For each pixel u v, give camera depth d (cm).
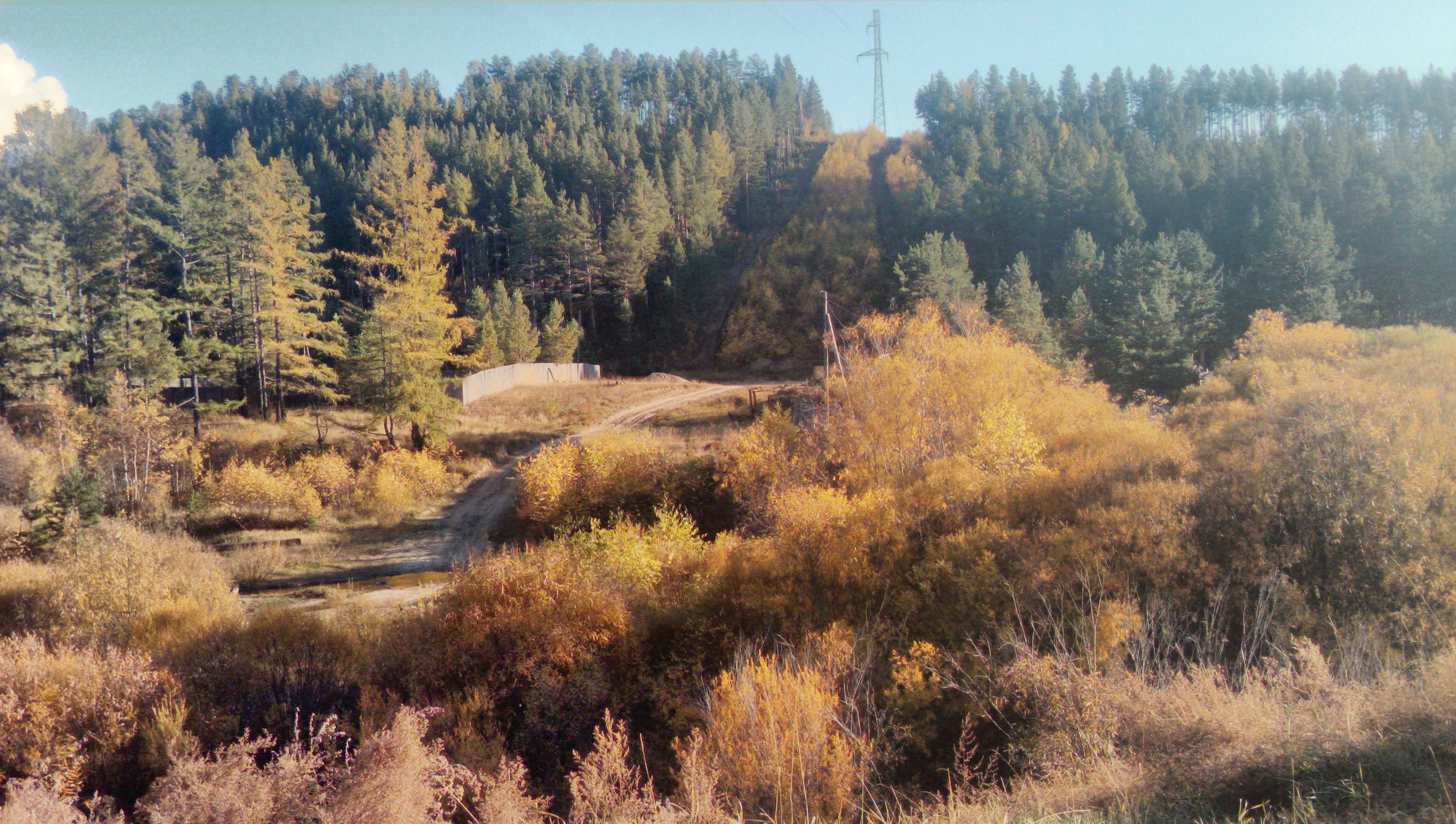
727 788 857
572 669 1316
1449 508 1106
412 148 7825
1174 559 1167
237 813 713
